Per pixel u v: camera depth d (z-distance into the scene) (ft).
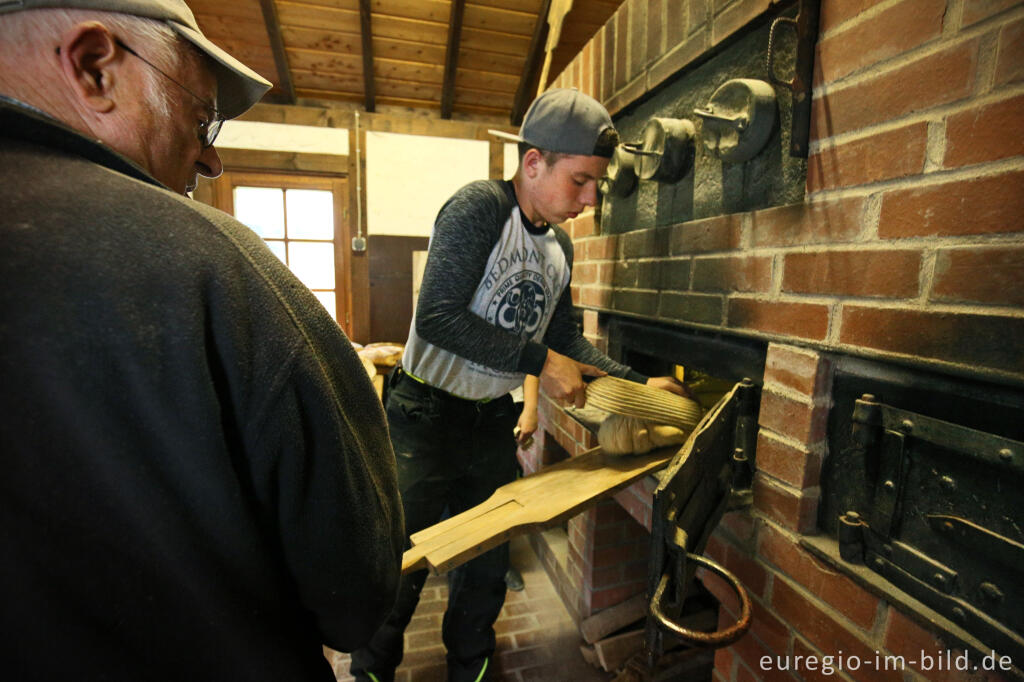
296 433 1.23
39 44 1.13
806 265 2.42
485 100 11.62
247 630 1.22
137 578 1.06
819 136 2.33
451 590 4.68
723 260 3.03
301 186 11.27
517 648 5.35
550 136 3.11
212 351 1.10
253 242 1.29
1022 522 1.66
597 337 4.92
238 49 10.06
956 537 1.84
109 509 1.01
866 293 2.12
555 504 2.69
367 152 11.30
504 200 3.43
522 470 7.46
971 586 1.83
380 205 11.53
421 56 10.53
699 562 1.81
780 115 2.62
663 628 1.67
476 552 2.39
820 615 2.41
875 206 2.07
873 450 2.18
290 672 1.34
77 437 0.97
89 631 1.01
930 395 1.96
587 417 4.02
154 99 1.30
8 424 0.91
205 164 1.68
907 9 1.90
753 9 2.67
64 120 1.19
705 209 3.30
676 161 3.42
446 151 11.65
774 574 2.70
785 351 2.56
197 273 1.09
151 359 1.01
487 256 3.38
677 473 1.90
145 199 1.10
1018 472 1.64
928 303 1.87
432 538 2.48
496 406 4.33
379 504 1.53
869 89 2.07
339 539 1.37
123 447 1.00
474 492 4.45
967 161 1.72
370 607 1.56
